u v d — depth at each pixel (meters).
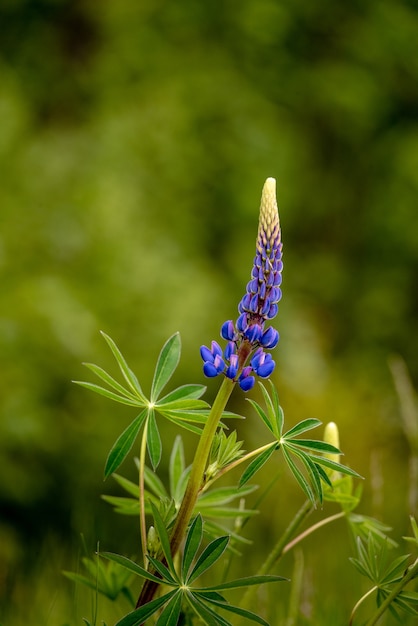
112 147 4.23
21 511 3.43
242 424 4.25
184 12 5.11
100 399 3.65
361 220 5.81
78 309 3.58
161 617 1.36
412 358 5.49
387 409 4.36
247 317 1.40
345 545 2.70
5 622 1.75
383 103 5.79
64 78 4.83
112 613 1.84
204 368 1.39
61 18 4.94
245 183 5.00
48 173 3.85
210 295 4.11
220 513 1.58
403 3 5.76
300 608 1.69
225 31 5.29
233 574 2.22
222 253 5.02
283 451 1.41
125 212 3.93
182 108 4.75
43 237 3.69
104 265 3.76
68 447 3.57
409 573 1.46
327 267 5.57
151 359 3.78
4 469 3.39
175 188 4.57
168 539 1.39
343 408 4.43
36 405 3.45
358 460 4.17
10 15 4.88
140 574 1.37
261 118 5.16
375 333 5.48
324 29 5.60
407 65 5.70
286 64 5.50
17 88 4.40
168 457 3.85
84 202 3.82
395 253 5.70
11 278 3.57
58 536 2.96
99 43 5.00
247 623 1.71
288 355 4.52
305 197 5.69
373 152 5.85
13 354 3.44
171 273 3.98
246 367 1.39
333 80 5.51
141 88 4.83
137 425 1.44
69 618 1.80
